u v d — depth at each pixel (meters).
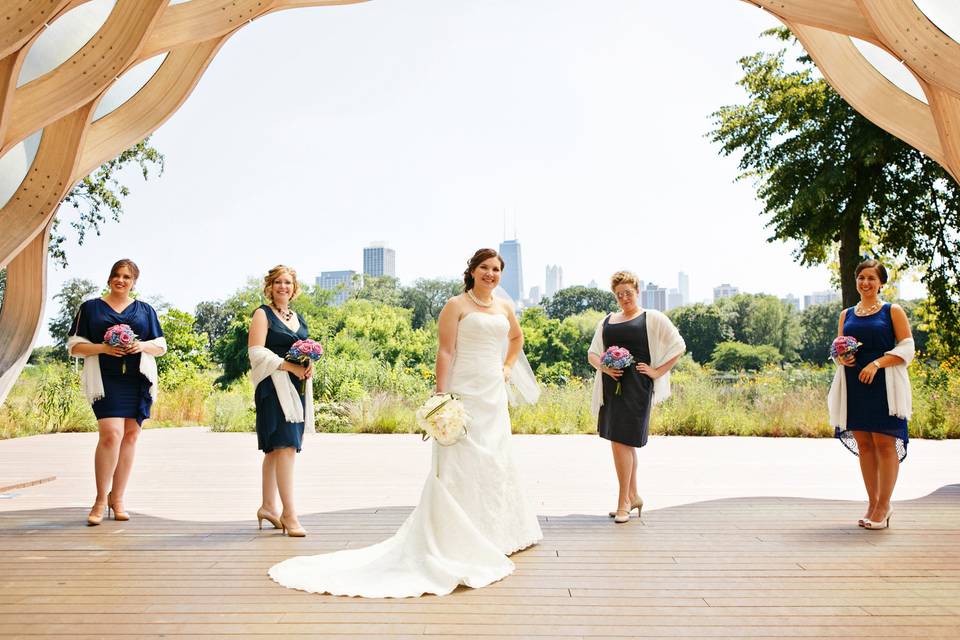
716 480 6.68
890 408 4.46
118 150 5.93
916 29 4.49
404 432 11.36
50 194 5.54
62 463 7.83
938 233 14.89
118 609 3.11
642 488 6.26
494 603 3.20
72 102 4.91
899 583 3.48
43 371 14.19
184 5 5.17
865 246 16.56
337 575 3.56
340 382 13.66
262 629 2.87
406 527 4.09
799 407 11.27
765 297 57.53
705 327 57.47
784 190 15.75
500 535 4.03
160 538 4.45
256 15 5.36
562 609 3.11
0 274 15.02
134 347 4.77
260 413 4.58
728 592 3.34
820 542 4.30
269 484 4.70
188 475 7.06
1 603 3.19
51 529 4.69
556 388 13.00
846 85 5.46
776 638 2.76
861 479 6.71
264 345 4.63
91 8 5.22
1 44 4.11
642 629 2.86
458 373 4.23
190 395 14.64
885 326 4.57
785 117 16.02
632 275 5.11
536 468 7.50
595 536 4.50
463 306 4.29
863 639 2.75
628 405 4.91
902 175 14.88
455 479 3.98
